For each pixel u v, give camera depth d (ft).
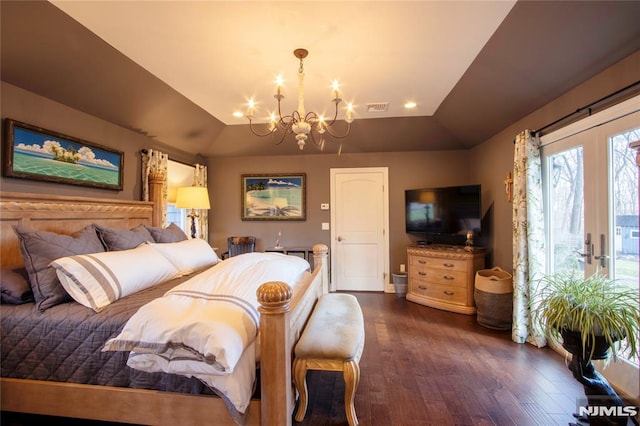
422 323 11.17
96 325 5.16
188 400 4.78
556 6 6.00
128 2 5.98
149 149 11.96
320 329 6.25
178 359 4.36
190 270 8.76
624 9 5.53
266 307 4.48
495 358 8.43
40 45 6.83
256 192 16.94
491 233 13.07
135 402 4.91
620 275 6.72
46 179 8.10
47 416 6.04
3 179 7.18
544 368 7.86
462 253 12.25
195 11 6.26
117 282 6.09
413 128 14.07
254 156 16.97
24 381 5.23
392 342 9.52
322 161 16.63
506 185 11.46
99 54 7.66
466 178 15.65
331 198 16.55
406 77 9.40
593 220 7.38
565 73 7.58
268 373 4.47
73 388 5.08
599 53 6.59
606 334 5.00
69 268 5.74
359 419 5.96
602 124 7.07
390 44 7.55
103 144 10.05
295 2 6.03
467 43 7.56
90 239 7.40
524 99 9.34
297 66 8.63
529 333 9.38
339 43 7.49
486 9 6.30
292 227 16.80
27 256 6.03
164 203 12.34
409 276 14.30
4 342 5.39
